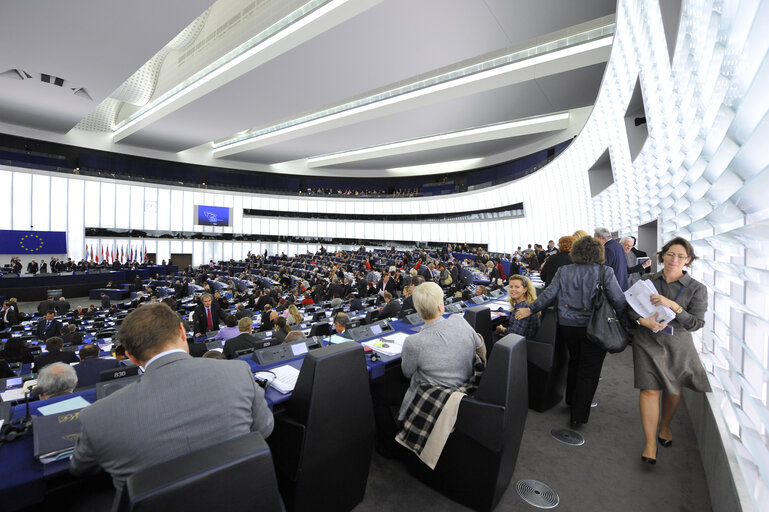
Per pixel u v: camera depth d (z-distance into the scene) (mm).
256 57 12898
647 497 2135
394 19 10273
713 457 2102
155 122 19750
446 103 16547
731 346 2090
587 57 12523
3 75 13562
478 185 28203
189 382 1263
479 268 13070
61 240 22000
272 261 27141
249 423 1381
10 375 5043
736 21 1748
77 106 17203
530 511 2027
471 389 2252
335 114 20844
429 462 2062
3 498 1244
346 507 2033
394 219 33875
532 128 20359
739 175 1824
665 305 2299
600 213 11836
